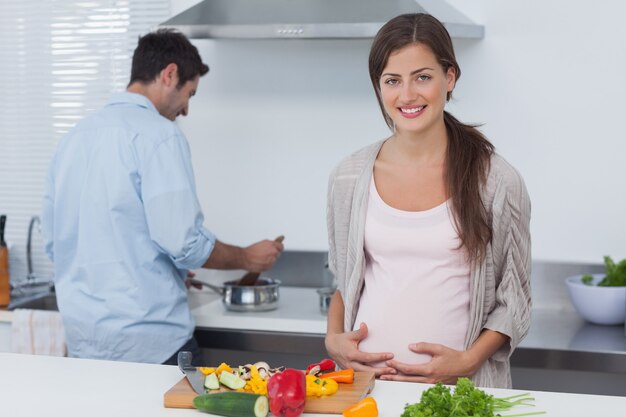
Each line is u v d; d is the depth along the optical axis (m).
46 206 2.48
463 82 2.91
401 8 2.52
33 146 3.30
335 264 2.07
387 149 1.95
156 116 2.39
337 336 1.91
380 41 1.82
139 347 2.36
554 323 2.69
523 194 1.89
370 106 3.01
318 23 2.52
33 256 3.34
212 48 3.12
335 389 1.53
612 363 2.36
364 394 1.55
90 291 2.37
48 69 3.25
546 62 2.83
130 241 2.35
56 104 3.26
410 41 1.79
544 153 2.87
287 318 2.65
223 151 3.16
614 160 2.81
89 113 3.23
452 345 1.86
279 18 2.58
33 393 1.61
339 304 2.09
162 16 3.14
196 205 2.35
